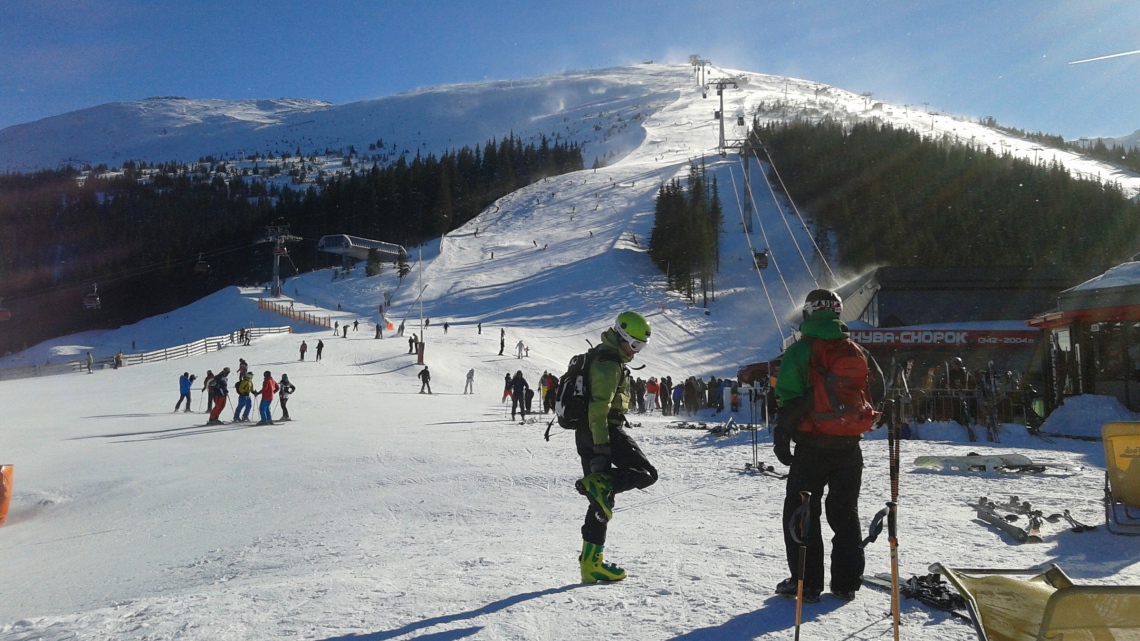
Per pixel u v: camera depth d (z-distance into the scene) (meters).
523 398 24.52
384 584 4.48
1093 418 14.10
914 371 27.70
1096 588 2.31
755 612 3.63
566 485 10.98
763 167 128.38
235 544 8.61
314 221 128.00
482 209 135.00
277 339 57.00
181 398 28.55
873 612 3.61
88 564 8.30
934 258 83.88
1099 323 15.37
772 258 94.31
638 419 25.16
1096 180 112.94
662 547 5.50
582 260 92.38
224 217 156.75
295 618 3.74
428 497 10.70
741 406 28.11
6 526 11.88
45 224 155.62
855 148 113.00
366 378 41.31
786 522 3.85
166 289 125.81
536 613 3.70
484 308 79.00
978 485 8.42
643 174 138.38
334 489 12.16
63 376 43.53
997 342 27.42
